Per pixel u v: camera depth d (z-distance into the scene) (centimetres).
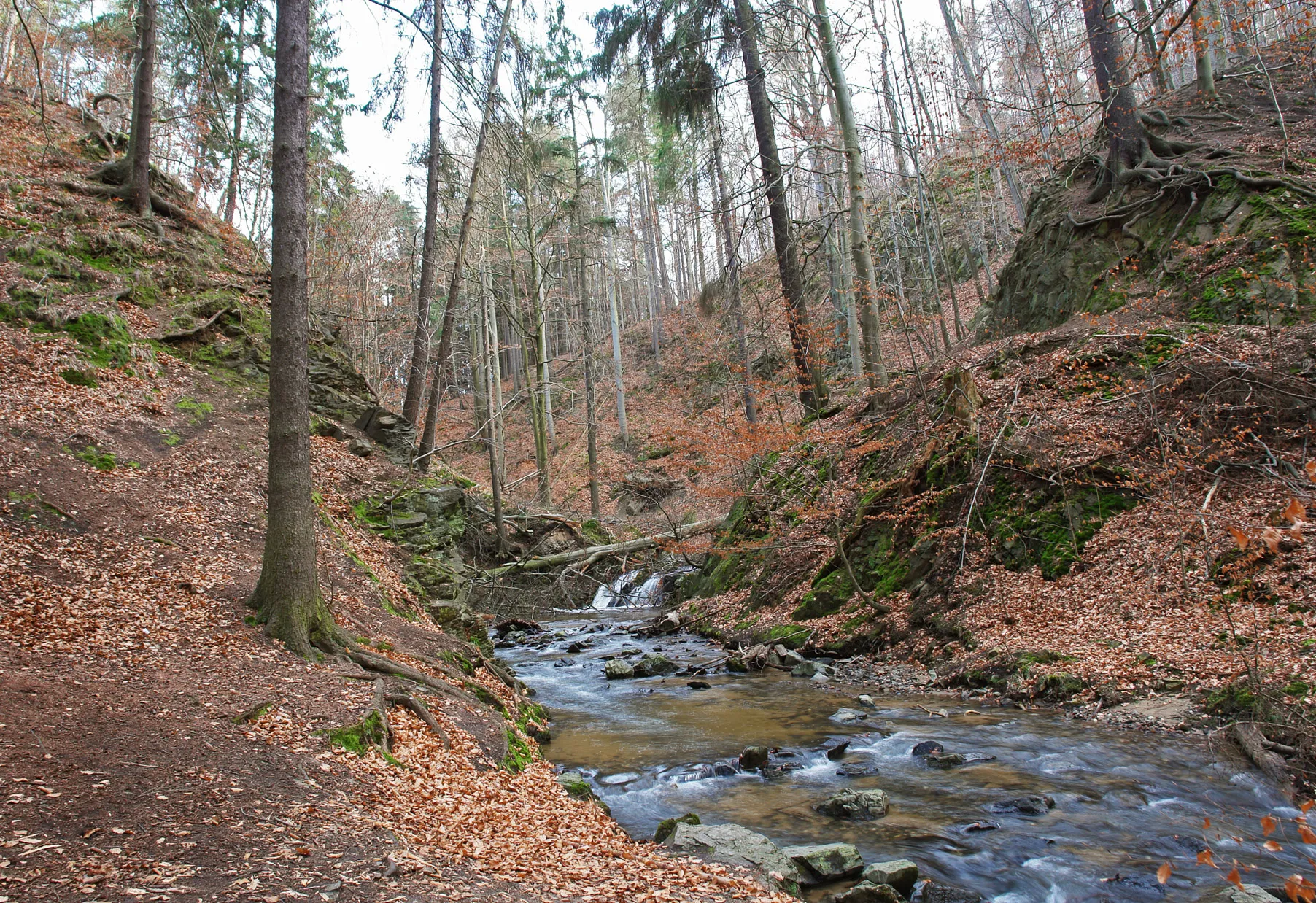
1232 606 1008
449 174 2089
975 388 1563
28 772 491
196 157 2489
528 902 445
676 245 5403
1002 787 768
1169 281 1625
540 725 1096
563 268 4225
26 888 371
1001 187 3512
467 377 5234
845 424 1981
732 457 1917
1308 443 1141
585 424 3584
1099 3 1553
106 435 1268
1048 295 1936
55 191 1861
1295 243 1442
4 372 1293
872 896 538
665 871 544
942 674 1227
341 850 474
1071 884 566
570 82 2312
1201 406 1271
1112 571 1203
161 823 466
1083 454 1357
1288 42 1947
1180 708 884
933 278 2477
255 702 703
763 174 2089
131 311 1692
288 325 904
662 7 2016
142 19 1930
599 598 2661
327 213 3112
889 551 1564
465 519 2320
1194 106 2033
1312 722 736
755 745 973
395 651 1014
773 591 1803
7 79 2727
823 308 2859
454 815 600
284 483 906
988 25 3334
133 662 735
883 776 830
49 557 919
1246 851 602
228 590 964
